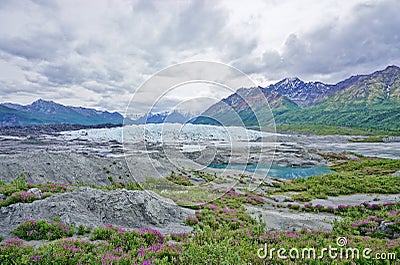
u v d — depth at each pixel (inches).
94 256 288.0
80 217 437.1
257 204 769.6
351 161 1945.1
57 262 268.1
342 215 699.4
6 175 813.9
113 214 475.2
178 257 285.9
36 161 911.0
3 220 428.8
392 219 515.2
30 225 386.9
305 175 1498.5
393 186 1059.9
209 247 286.0
